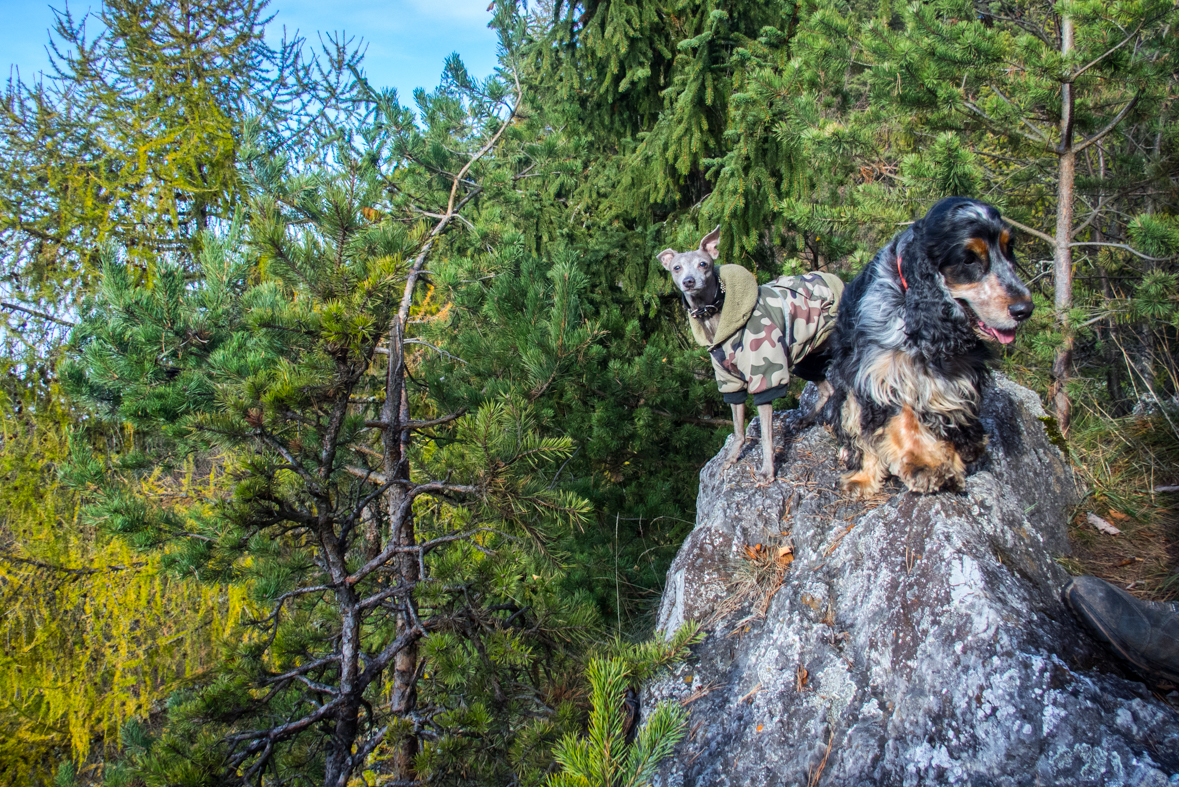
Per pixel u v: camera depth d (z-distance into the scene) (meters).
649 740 1.50
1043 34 6.00
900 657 2.09
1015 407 3.12
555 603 3.27
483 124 5.49
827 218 4.85
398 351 3.22
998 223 2.26
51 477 6.23
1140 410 3.96
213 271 3.89
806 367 3.51
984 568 2.09
